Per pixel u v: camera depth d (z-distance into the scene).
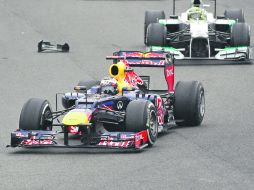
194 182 31.44
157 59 43.28
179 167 33.94
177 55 65.44
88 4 94.69
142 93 41.31
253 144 38.56
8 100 51.72
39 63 64.50
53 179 32.22
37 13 88.69
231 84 56.38
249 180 31.64
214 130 42.16
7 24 82.31
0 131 42.97
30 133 37.41
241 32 65.62
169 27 70.12
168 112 42.78
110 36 77.50
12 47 71.75
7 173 33.38
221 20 68.81
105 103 38.50
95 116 37.47
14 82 57.59
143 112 37.31
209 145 38.41
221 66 63.44
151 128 38.22
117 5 94.25
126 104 40.06
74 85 56.53
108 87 40.19
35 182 31.78
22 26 81.44
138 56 44.19
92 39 75.94
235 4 95.06
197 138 40.09
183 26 68.12
